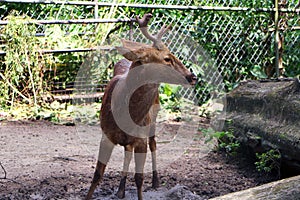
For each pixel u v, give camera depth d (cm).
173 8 1016
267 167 600
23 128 869
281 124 607
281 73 1070
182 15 1063
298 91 613
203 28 1056
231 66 1070
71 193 541
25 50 964
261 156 605
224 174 625
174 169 640
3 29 970
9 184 569
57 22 975
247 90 695
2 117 931
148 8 1030
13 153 708
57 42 1002
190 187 570
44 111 963
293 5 1109
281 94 624
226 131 689
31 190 547
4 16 1056
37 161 670
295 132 578
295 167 584
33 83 973
